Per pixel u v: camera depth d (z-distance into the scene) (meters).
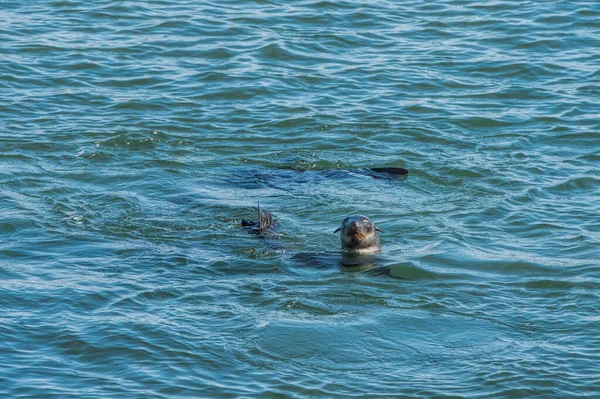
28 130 38.28
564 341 23.12
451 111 41.47
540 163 36.09
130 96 42.28
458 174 35.22
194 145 38.00
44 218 30.77
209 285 26.16
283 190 34.31
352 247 28.80
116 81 43.88
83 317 23.83
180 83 43.88
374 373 21.78
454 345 23.03
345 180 35.03
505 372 21.72
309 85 44.06
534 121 40.44
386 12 53.75
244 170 36.09
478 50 48.56
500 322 24.20
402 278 26.92
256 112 41.16
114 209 32.06
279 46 48.19
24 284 25.70
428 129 39.50
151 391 20.67
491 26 51.72
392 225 31.00
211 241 29.77
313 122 40.16
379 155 37.25
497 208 32.09
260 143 38.38
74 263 27.47
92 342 22.58
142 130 38.91
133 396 20.44
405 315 24.55
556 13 53.28
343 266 27.84
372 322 24.11
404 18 53.03
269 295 25.58
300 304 25.08
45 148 36.78
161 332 23.09
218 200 33.31
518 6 54.69
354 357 22.45
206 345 22.61
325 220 31.75
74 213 31.45
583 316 24.42
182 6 53.78
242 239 30.03
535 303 25.28
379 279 26.84
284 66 46.06
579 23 51.97
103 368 21.56
